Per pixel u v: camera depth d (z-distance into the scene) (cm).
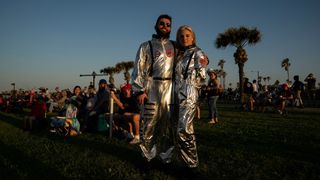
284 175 339
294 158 418
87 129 730
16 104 1523
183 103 306
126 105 664
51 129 767
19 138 617
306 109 1526
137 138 560
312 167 368
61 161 404
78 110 775
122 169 358
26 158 425
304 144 520
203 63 312
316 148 486
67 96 1166
